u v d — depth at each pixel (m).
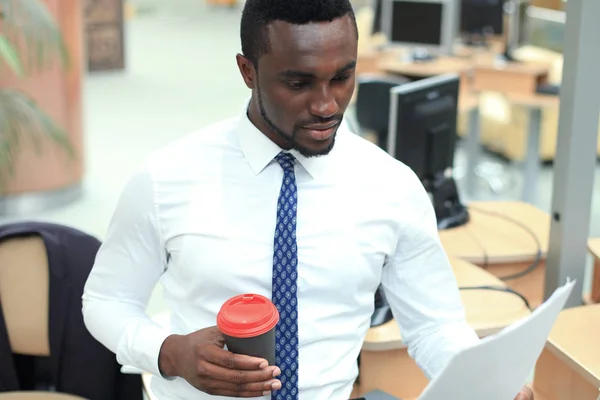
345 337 1.44
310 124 1.23
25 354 2.12
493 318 2.13
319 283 1.40
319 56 1.18
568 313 2.03
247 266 1.38
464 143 6.21
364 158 1.45
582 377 1.95
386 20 5.88
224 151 1.42
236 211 1.39
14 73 4.52
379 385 2.09
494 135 6.10
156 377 1.49
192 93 8.30
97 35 9.08
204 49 11.00
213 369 1.19
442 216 2.81
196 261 1.38
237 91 8.44
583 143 2.08
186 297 1.41
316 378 1.41
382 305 2.12
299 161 1.40
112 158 6.02
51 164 4.83
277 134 1.35
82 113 5.03
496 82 5.02
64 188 4.98
